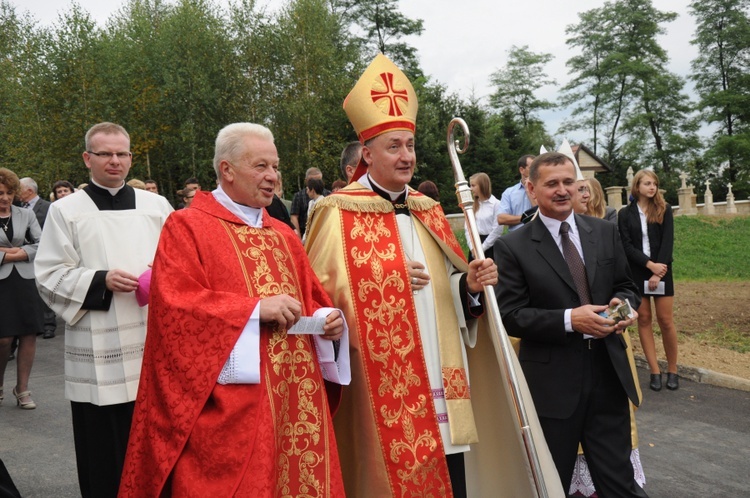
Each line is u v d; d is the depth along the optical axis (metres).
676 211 31.52
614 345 3.34
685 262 17.17
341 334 2.88
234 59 31.73
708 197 31.34
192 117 30.56
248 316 2.49
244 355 2.46
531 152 39.84
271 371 2.60
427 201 3.51
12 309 6.22
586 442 3.35
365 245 3.23
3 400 6.64
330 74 32.69
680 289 12.89
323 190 9.55
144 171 31.30
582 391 3.30
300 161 32.12
